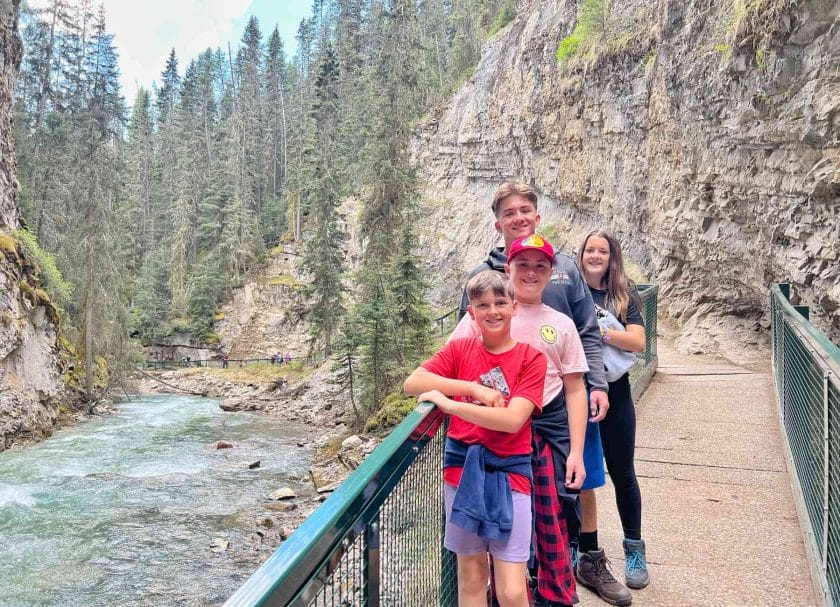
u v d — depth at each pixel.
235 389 39.59
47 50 38.38
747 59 11.77
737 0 12.59
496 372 2.45
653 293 10.72
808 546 3.98
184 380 42.12
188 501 15.37
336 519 1.44
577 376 2.83
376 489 1.82
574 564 3.70
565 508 2.88
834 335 10.35
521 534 2.36
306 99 67.44
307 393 33.81
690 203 16.25
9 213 26.72
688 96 15.12
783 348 6.68
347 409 27.89
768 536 4.45
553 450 2.79
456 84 50.47
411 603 2.25
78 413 28.80
